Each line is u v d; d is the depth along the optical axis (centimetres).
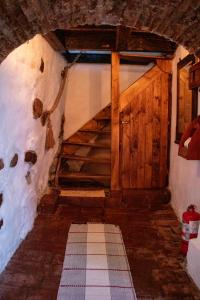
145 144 416
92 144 453
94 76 478
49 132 381
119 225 331
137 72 466
